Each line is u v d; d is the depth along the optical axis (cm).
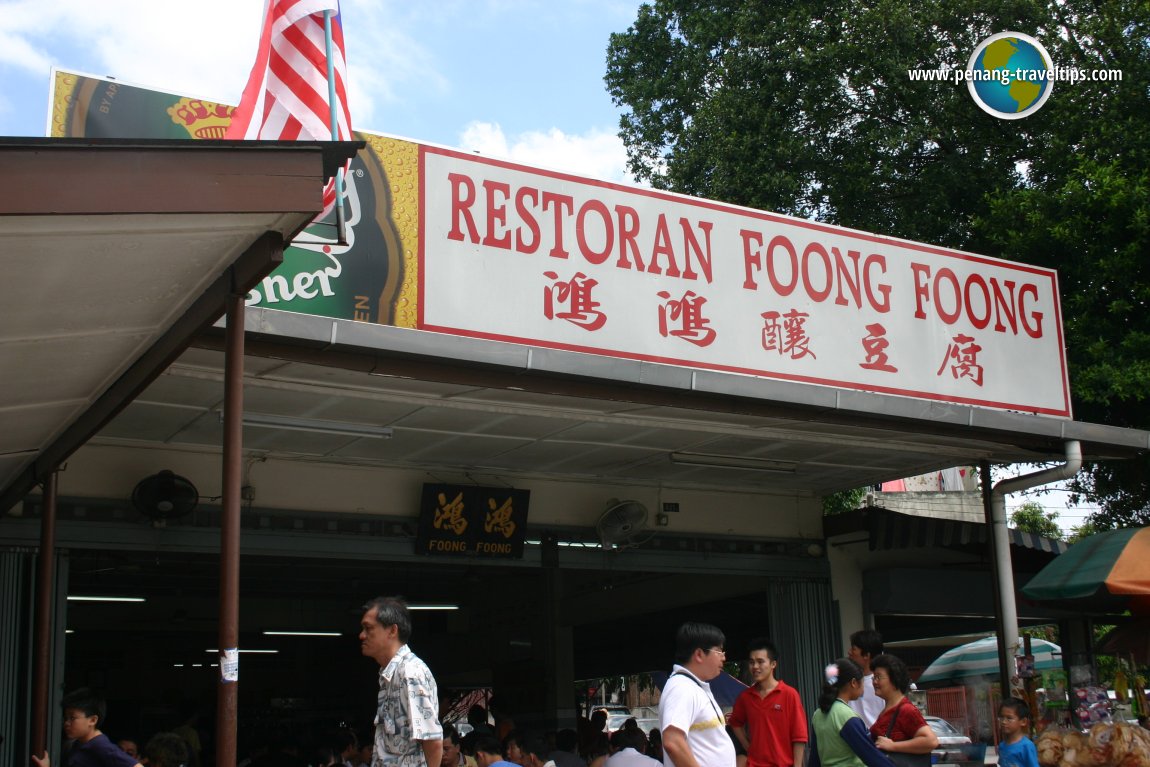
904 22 1340
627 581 1279
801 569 1066
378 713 414
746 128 1453
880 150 1430
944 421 800
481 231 707
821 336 833
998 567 935
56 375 445
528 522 947
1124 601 870
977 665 1364
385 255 670
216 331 541
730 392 705
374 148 679
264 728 1738
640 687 3133
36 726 564
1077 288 1210
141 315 403
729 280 800
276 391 675
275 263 360
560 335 720
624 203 768
